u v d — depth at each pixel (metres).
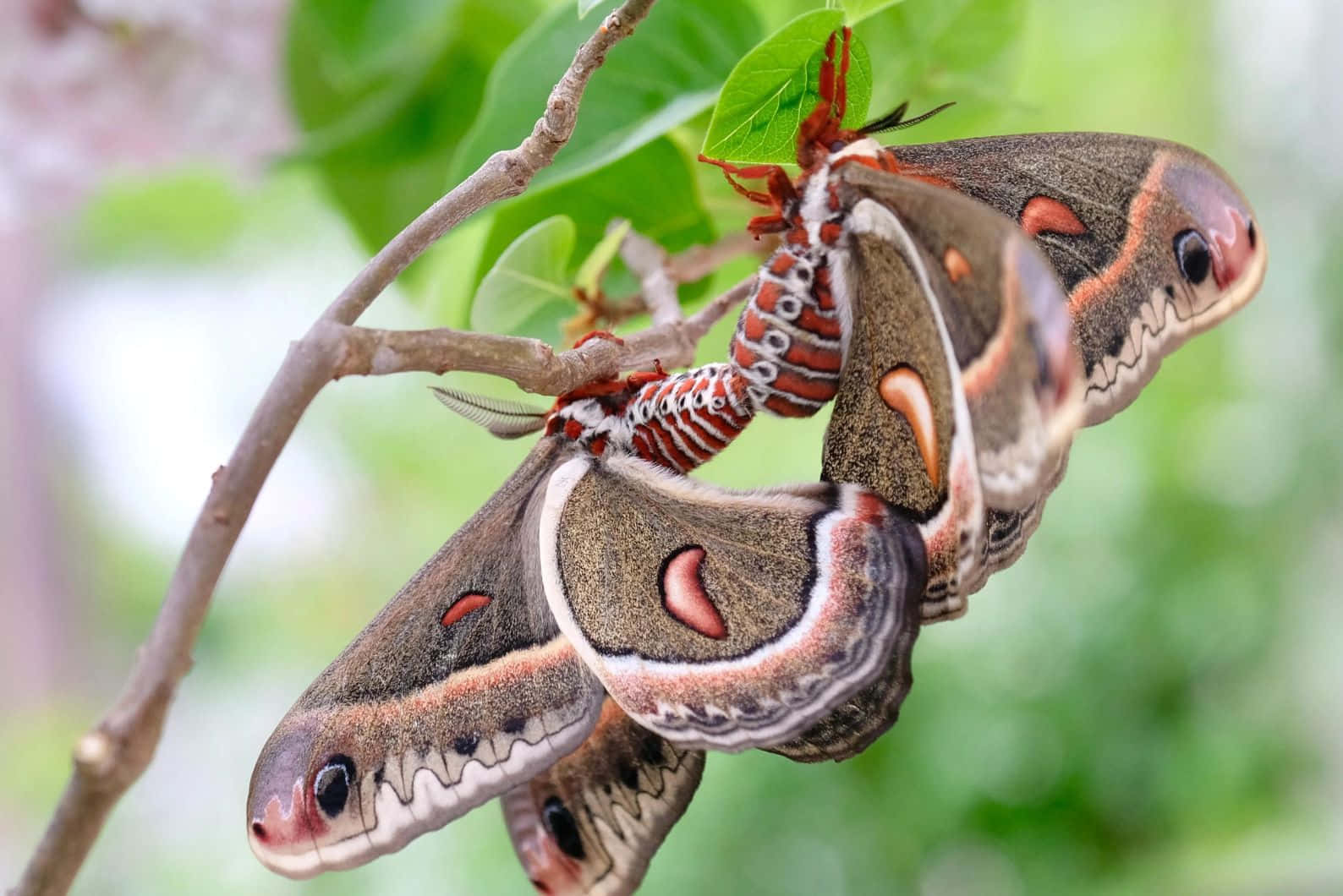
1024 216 0.64
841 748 0.62
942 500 0.62
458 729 0.64
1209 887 1.47
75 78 0.74
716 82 0.68
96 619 3.11
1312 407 1.59
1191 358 1.81
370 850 0.63
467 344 0.61
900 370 0.62
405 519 2.70
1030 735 1.62
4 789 2.05
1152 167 0.64
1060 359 0.59
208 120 0.74
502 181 0.61
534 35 0.67
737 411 0.64
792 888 1.55
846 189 0.62
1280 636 1.63
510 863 1.61
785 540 0.63
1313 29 1.55
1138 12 1.77
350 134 0.73
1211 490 1.71
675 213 0.70
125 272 2.71
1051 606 1.67
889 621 0.62
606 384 0.65
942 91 0.70
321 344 0.59
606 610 0.64
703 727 0.63
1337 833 1.51
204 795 2.15
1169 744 1.62
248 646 2.71
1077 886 1.59
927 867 1.61
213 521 0.59
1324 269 1.54
